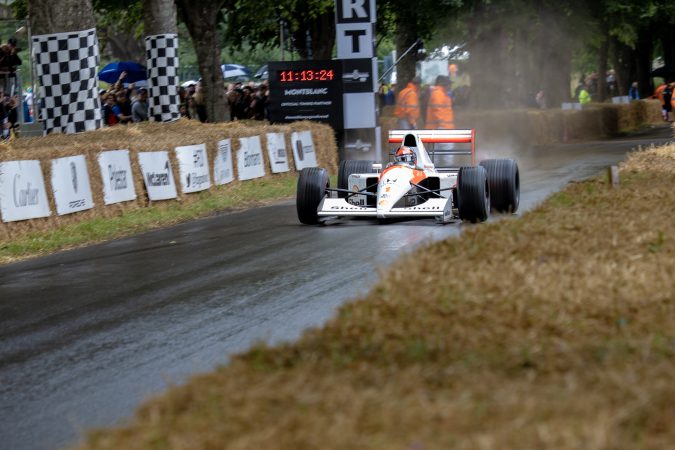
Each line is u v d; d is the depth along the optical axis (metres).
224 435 13.00
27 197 53.09
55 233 53.78
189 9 107.00
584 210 31.77
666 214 30.53
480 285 20.33
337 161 93.81
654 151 63.22
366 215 50.44
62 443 20.48
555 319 18.09
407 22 138.88
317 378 15.20
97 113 76.50
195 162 70.12
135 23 146.25
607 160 97.81
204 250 46.31
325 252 43.06
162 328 30.28
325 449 12.26
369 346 16.72
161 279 38.84
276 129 84.44
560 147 126.25
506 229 27.27
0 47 95.81
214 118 108.50
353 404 13.75
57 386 24.69
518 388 14.34
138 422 14.14
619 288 20.14
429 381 15.01
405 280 20.67
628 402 13.56
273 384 14.94
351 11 90.00
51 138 64.06
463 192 49.53
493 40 146.25
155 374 25.27
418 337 17.08
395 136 56.28
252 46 152.88
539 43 154.75
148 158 64.62
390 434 12.64
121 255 46.41
